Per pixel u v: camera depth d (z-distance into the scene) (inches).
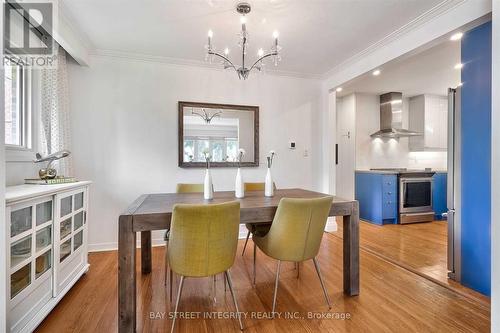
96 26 99.0
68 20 94.1
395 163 213.5
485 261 82.2
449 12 85.6
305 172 157.8
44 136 95.1
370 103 207.0
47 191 68.0
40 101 93.9
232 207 64.6
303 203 71.2
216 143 140.1
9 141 83.4
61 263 77.1
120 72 126.4
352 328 66.4
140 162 129.6
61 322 68.7
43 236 70.8
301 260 74.7
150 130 130.7
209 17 92.6
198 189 113.5
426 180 180.9
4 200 51.6
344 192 212.7
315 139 159.9
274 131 151.6
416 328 66.3
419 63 137.9
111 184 126.0
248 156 145.3
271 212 76.3
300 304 77.8
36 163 92.7
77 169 121.4
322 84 160.9
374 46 115.2
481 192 83.1
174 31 102.9
